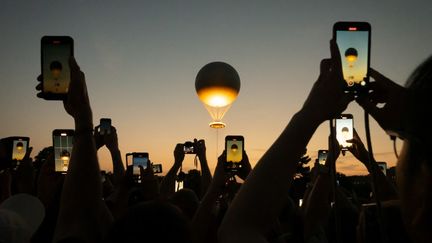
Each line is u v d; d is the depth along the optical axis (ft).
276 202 2.90
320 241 8.54
